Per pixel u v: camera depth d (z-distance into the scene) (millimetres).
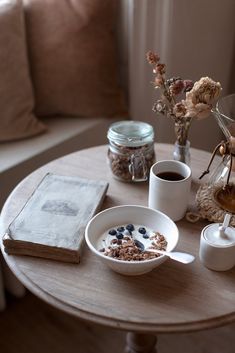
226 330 1292
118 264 649
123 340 1280
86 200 837
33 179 965
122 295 652
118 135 899
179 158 923
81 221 772
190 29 1421
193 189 913
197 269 701
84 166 1018
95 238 739
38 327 1334
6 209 859
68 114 1525
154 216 767
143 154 909
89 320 620
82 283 674
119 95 1554
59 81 1445
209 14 1436
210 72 1571
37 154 1300
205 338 1271
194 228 798
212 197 744
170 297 647
